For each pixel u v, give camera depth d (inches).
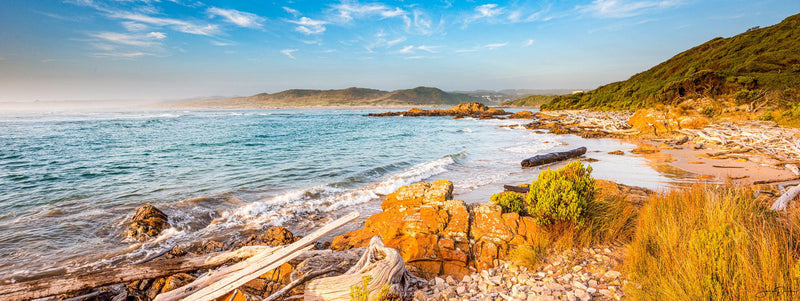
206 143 1113.4
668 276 150.8
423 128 1972.2
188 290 174.4
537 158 693.3
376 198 458.9
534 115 3294.8
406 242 231.0
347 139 1286.9
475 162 742.5
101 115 3531.0
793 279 122.5
